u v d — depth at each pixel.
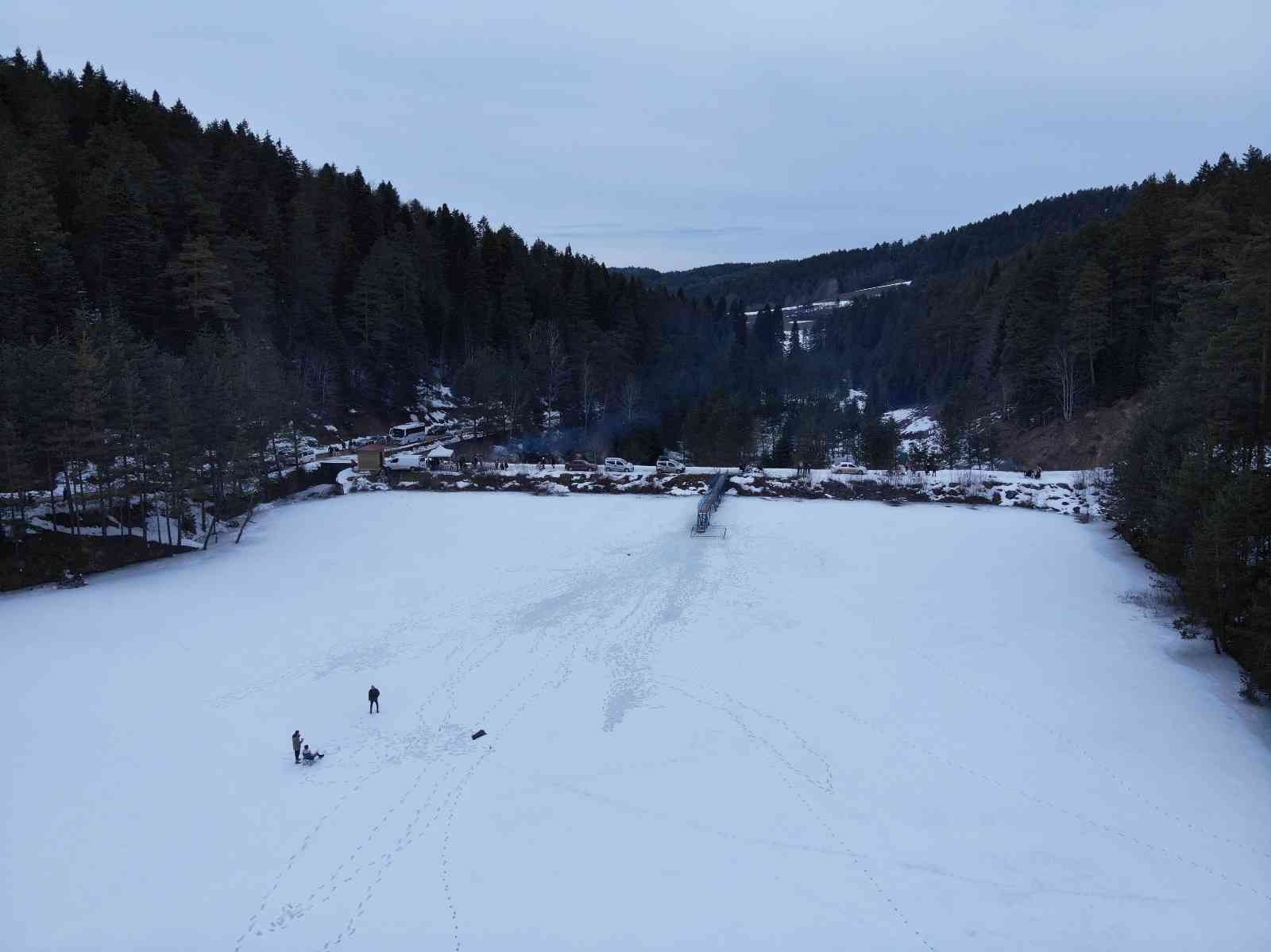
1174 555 36.81
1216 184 76.69
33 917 18.14
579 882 19.50
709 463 79.62
